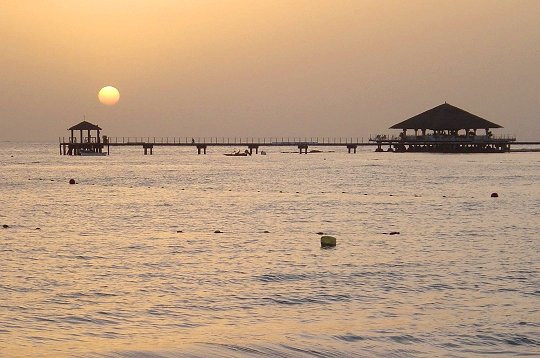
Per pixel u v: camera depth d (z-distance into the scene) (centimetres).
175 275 3344
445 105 19725
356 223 5531
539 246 4222
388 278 3247
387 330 2345
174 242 4478
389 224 5441
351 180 10850
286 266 3569
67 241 4525
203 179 11469
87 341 2161
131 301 2786
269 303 2761
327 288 3034
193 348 2067
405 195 8156
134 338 2214
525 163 15600
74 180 10906
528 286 3044
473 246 4238
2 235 4853
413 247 4219
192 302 2772
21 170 14625
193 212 6481
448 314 2566
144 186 10031
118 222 5703
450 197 7850
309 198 7850
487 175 11631
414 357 2061
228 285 3105
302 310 2644
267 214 6259
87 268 3528
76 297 2848
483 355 2089
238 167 15362
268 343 2155
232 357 1991
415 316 2541
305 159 19738
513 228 5131
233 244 4384
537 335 2294
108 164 17388
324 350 2102
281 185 9988
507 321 2462
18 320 2452
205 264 3644
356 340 2225
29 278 3247
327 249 4153
